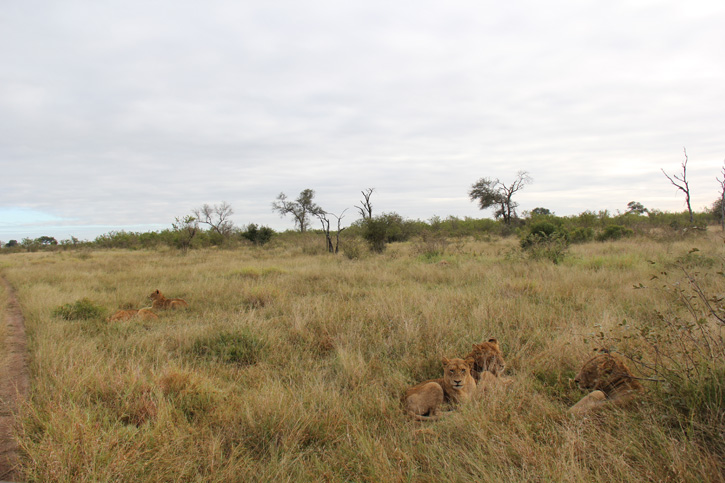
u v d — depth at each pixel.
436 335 6.77
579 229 28.50
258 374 5.58
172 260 26.23
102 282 15.86
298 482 3.27
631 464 3.08
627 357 4.40
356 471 3.41
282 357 6.34
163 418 3.94
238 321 7.95
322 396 4.59
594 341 5.28
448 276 13.39
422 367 5.76
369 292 11.35
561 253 16.03
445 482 3.12
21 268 23.36
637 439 3.31
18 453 3.61
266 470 3.39
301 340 7.05
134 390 4.60
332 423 4.13
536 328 6.76
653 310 7.00
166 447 3.49
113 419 4.11
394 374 5.32
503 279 11.53
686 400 3.54
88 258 32.66
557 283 10.55
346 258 22.69
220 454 3.54
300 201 71.31
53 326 7.99
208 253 33.31
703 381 3.54
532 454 3.26
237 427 4.05
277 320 8.38
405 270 15.54
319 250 28.95
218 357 6.48
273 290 11.41
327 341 6.99
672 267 11.54
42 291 13.04
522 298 9.11
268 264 21.12
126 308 11.26
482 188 59.19
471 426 3.82
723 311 4.12
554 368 5.18
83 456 3.25
